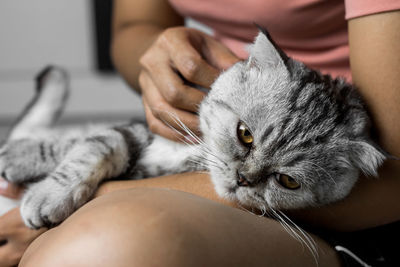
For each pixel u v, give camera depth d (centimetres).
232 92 39
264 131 36
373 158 34
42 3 107
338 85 39
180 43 39
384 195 35
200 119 40
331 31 44
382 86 34
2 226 36
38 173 45
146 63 40
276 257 30
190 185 38
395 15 32
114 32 58
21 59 109
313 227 38
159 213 28
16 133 57
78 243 27
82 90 110
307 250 33
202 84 39
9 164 44
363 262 35
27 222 36
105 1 106
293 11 42
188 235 27
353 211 36
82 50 110
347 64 45
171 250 26
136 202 29
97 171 39
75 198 37
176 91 38
